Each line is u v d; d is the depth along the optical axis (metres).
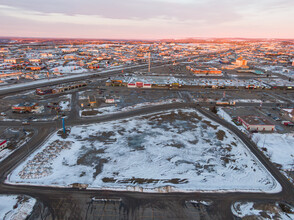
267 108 95.00
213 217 36.09
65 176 45.59
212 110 88.31
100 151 56.06
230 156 55.66
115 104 94.94
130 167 49.66
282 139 65.62
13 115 78.75
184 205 38.50
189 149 58.44
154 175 47.12
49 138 61.81
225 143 62.16
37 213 35.72
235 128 72.75
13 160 50.31
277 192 42.59
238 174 48.34
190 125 74.44
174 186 43.62
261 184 45.09
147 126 72.75
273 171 49.62
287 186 44.50
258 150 58.75
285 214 37.03
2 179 43.72
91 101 92.69
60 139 61.44
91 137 63.59
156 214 36.38
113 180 44.84
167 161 52.62
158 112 86.81
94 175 46.31
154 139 63.41
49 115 79.88
